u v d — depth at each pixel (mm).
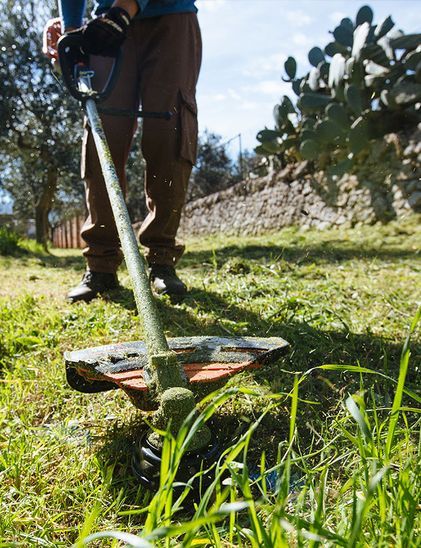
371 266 4473
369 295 3322
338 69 7828
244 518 1252
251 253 5914
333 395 1930
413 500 899
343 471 1418
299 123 9422
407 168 7406
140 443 1443
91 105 2602
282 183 10078
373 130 7840
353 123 7988
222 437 1667
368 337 2459
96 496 1403
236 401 1885
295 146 9602
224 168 15359
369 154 8023
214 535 951
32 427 1767
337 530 981
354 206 8234
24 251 7789
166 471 873
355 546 801
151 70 3055
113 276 3408
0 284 4406
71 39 2584
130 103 3148
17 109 11883
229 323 2715
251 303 3092
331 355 2248
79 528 1264
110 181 2145
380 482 984
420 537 863
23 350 2598
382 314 2904
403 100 7246
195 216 13117
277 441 1647
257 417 1784
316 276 3998
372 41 7797
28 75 11711
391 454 1166
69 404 1978
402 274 4082
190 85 3125
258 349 1707
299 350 2297
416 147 7281
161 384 1388
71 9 3100
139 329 2742
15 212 18438
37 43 11773
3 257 7008
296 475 1441
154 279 3289
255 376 2094
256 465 1534
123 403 1938
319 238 7344
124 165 3227
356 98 7477
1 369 2398
